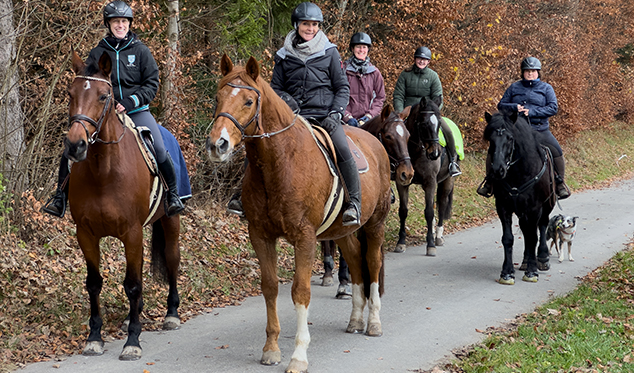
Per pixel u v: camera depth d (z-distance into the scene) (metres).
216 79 10.87
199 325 5.91
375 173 5.57
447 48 15.53
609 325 5.68
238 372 4.58
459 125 17.81
